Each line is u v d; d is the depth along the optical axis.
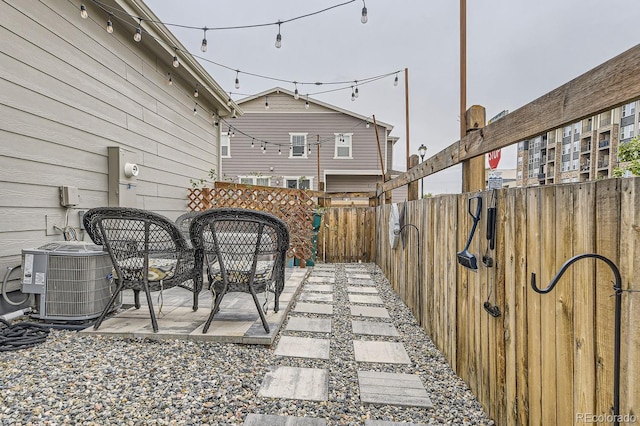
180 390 1.87
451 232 2.36
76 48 3.43
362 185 14.27
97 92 3.74
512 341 1.53
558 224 1.20
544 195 1.29
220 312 3.10
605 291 0.99
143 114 4.66
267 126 13.88
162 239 2.64
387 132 14.02
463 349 2.13
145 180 4.71
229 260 2.64
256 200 6.00
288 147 13.90
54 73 3.15
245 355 2.36
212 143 7.29
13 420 1.55
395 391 1.98
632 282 0.89
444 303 2.49
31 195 2.92
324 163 13.91
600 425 1.00
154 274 2.65
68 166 3.32
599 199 1.01
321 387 1.98
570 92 1.13
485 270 1.81
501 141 1.63
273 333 2.60
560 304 1.19
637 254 0.88
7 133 2.71
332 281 5.21
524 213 1.44
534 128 1.34
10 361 2.10
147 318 2.87
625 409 0.91
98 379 1.94
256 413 1.72
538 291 1.06
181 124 5.82
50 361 2.12
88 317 2.71
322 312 3.51
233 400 1.82
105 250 2.82
